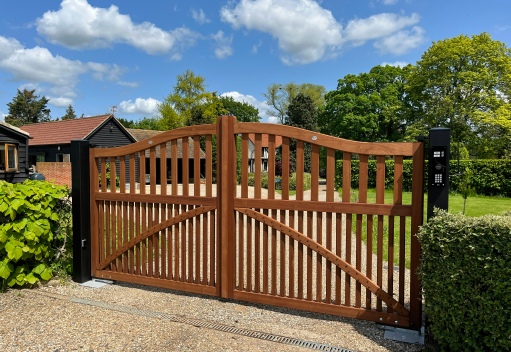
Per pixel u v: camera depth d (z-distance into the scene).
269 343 2.50
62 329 2.69
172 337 2.58
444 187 2.40
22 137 14.34
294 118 28.42
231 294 3.26
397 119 24.80
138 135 25.55
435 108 19.50
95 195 3.88
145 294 3.53
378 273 2.75
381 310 2.77
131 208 3.72
